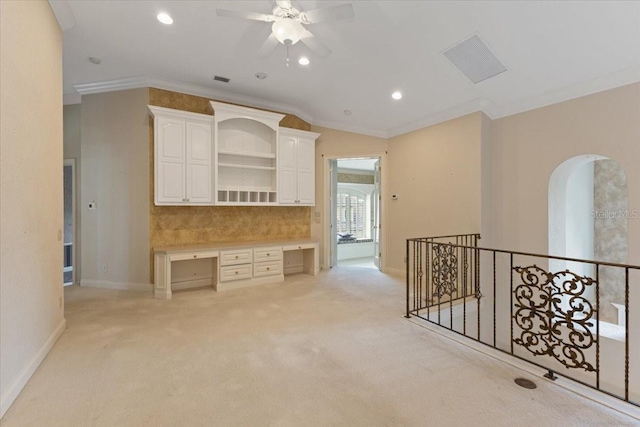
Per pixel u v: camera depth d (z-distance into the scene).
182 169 4.28
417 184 5.29
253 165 5.05
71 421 1.71
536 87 3.83
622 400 1.86
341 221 9.23
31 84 2.23
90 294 4.23
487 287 4.46
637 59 3.07
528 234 4.23
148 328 3.06
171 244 4.53
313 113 5.64
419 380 2.15
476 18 2.95
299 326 3.14
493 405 1.87
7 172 1.87
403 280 5.17
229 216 5.01
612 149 3.41
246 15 2.57
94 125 4.53
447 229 4.79
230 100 4.91
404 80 4.15
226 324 3.18
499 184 4.55
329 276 5.44
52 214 2.66
